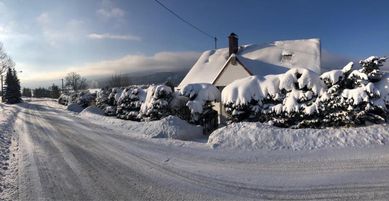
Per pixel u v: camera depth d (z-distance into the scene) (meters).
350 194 6.12
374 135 10.34
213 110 18.23
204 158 9.67
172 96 19.83
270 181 7.20
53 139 15.21
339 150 9.49
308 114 12.84
